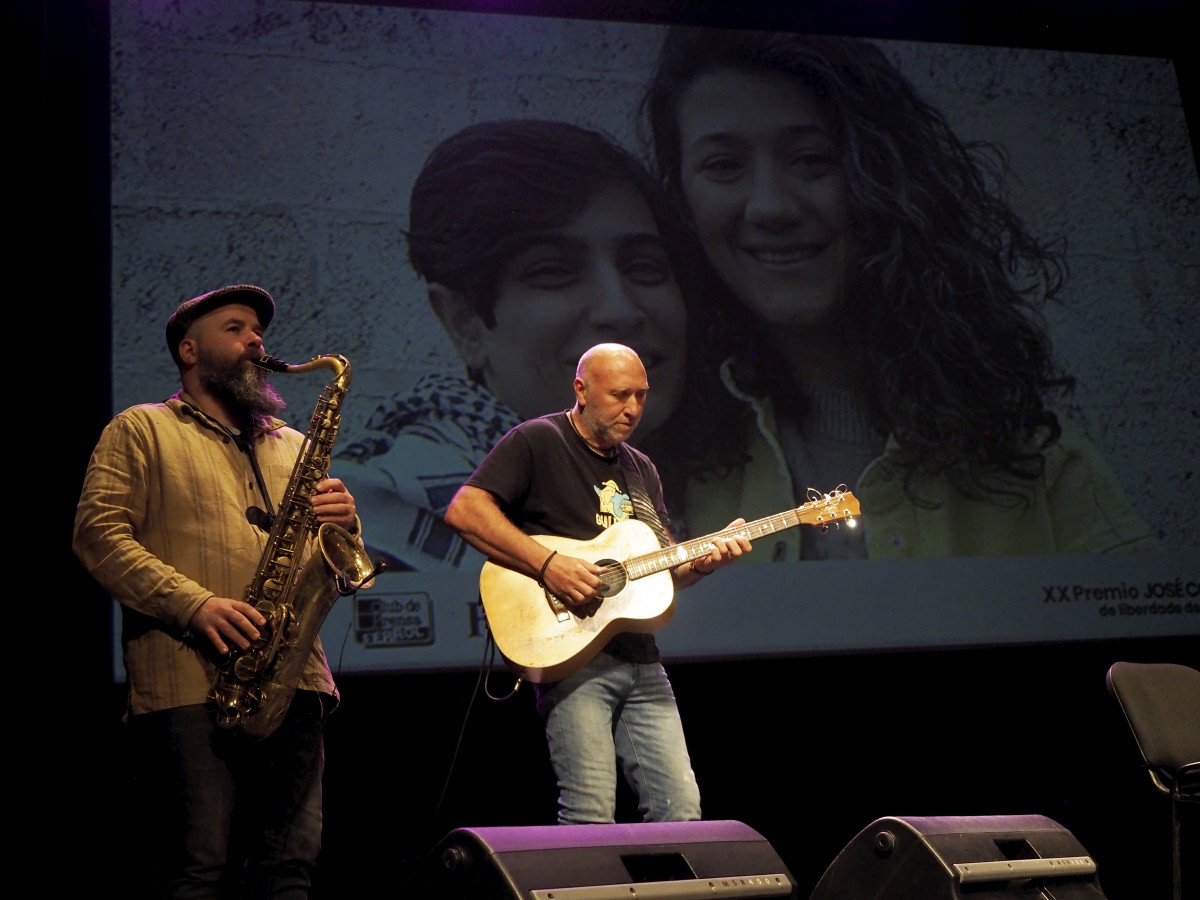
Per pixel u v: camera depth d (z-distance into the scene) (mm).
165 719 2111
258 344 2410
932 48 4348
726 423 3891
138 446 2223
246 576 2248
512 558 2564
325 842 3586
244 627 2076
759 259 4047
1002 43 4398
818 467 3914
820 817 3924
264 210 3732
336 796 3619
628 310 3902
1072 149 4355
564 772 2516
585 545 2643
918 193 4199
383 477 3629
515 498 2668
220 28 3816
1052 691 4078
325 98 3852
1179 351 4242
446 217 3855
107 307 3572
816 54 4262
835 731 3975
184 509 2225
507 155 3941
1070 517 4020
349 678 3494
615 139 4035
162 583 2080
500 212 3895
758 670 3963
